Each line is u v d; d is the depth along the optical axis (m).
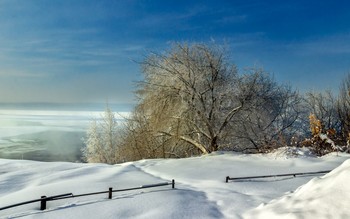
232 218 7.37
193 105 21.77
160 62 22.80
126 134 29.17
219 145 23.12
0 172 13.51
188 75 21.72
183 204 8.32
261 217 7.02
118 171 13.65
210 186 10.98
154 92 22.91
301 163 14.07
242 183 11.21
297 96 30.31
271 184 11.02
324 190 7.06
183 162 15.45
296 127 30.11
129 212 7.76
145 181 11.66
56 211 7.88
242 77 22.66
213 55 22.55
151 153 25.53
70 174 12.82
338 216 5.94
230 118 22.02
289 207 6.93
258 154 16.66
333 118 34.56
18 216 7.59
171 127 23.70
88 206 8.20
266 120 23.48
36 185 11.07
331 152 16.45
